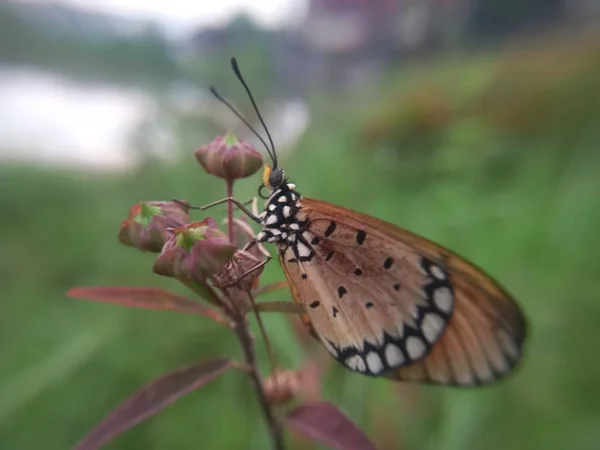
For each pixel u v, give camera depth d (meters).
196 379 0.05
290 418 0.05
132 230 0.05
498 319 0.05
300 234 0.05
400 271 0.05
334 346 0.05
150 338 0.10
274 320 0.08
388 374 0.06
